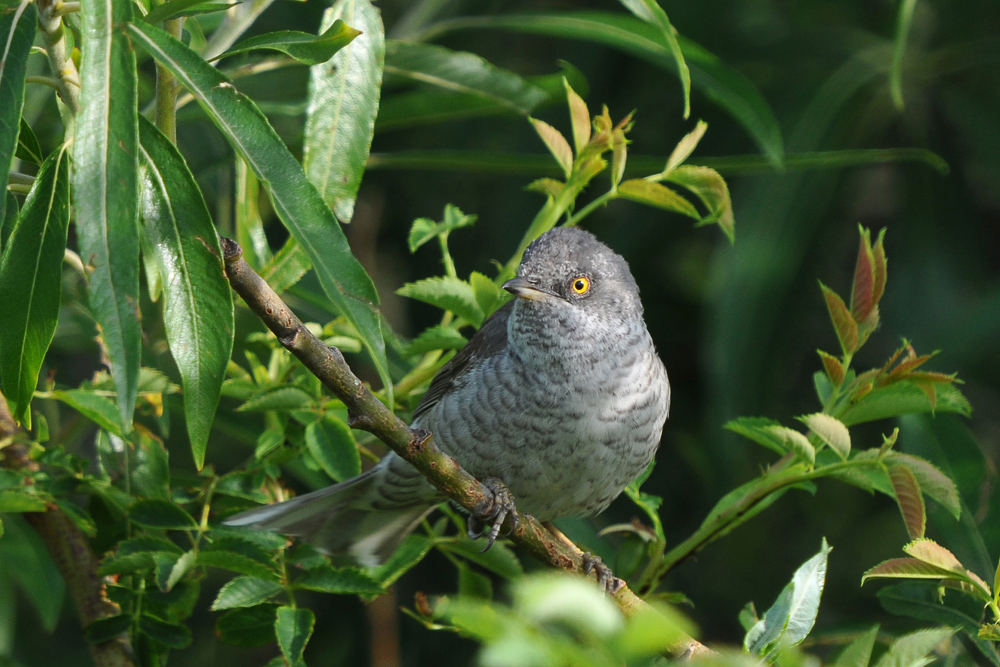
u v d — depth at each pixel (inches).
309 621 209.3
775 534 456.1
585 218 451.8
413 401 305.3
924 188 447.2
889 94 444.8
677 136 449.1
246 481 253.9
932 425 273.6
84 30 156.9
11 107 157.6
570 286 283.1
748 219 404.5
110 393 245.0
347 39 177.0
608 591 232.5
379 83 221.5
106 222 151.3
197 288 166.9
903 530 449.1
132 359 148.9
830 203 414.3
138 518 231.6
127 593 229.9
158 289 182.5
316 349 176.6
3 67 159.5
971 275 441.7
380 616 394.9
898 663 166.1
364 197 461.7
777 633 165.0
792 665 141.9
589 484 287.1
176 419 329.4
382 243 477.7
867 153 339.3
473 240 458.0
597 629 89.7
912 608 245.9
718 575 446.6
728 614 439.5
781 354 396.2
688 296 473.7
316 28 411.5
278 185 166.1
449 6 444.1
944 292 435.8
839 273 475.8
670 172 254.5
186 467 426.9
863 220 486.6
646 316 471.5
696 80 337.7
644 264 447.2
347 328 268.5
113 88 155.3
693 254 479.2
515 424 279.7
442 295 258.8
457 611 103.7
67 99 181.2
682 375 470.3
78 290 300.8
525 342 282.5
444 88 335.6
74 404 235.0
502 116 457.7
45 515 247.4
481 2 458.0
